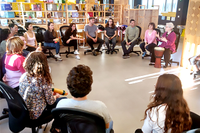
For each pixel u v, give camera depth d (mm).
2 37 2988
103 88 3289
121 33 7363
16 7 5789
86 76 1232
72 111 1055
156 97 1175
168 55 4328
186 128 1149
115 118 2406
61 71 4164
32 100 1636
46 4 6246
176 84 1112
